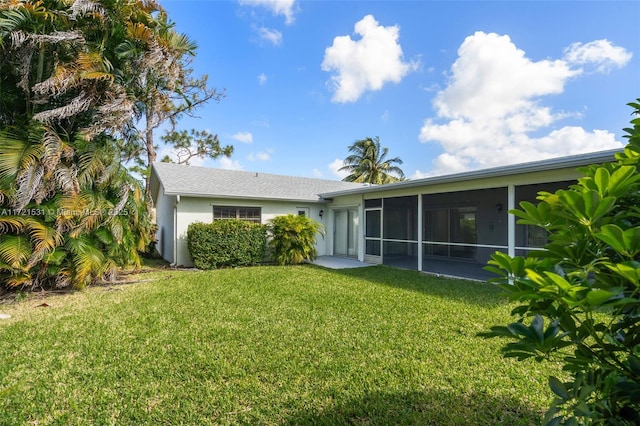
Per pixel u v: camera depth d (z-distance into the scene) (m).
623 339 1.22
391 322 4.47
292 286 6.95
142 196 8.23
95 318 4.64
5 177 5.14
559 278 0.93
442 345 3.67
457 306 5.31
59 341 3.77
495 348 3.58
